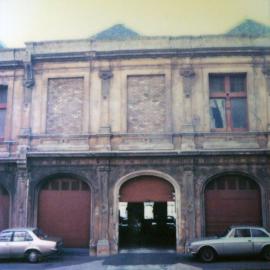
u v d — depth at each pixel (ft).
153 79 62.75
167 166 59.52
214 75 62.54
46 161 61.11
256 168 58.49
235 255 49.47
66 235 60.13
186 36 62.28
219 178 59.82
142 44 62.75
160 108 61.93
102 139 61.00
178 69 62.39
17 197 60.64
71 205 61.00
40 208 61.21
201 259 49.90
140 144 60.75
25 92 63.98
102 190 59.31
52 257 55.01
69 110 63.21
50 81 64.34
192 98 61.36
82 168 60.59
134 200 60.03
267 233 50.21
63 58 63.67
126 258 53.98
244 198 59.16
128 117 62.08
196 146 59.93
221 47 61.52
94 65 63.52
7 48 65.16
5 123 64.08
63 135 62.13
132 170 59.77
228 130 61.05
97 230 58.54
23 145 61.87
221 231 58.39
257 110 60.49
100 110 62.18
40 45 64.23
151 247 60.64
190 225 57.36
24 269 47.06
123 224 63.62
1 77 65.26
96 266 48.83
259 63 61.52
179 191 58.59
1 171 62.23
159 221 64.03
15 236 52.54
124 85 62.59
